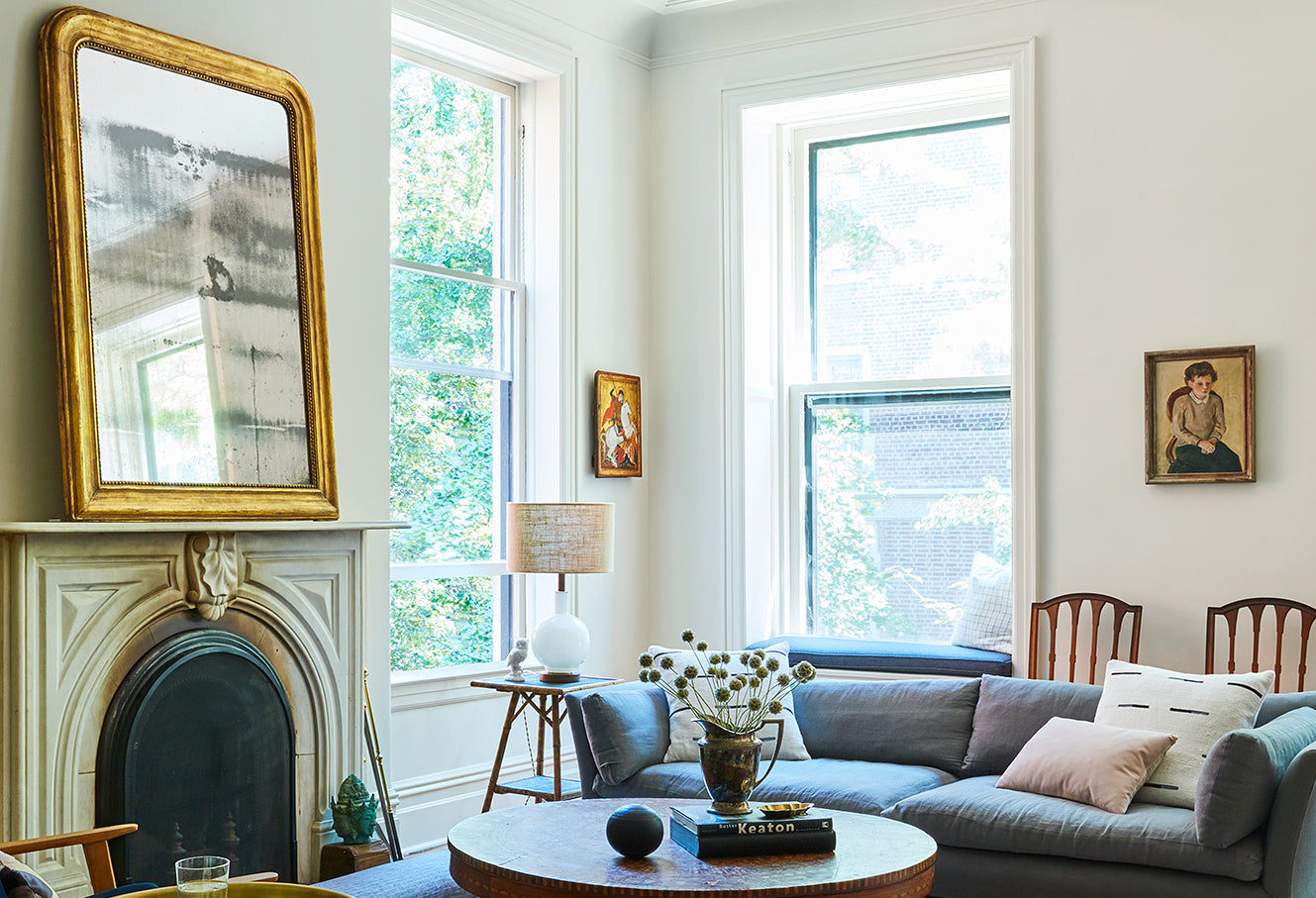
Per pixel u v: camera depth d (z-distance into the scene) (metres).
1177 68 5.25
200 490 3.73
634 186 6.33
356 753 4.29
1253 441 5.02
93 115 3.57
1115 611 5.17
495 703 5.52
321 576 4.18
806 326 6.56
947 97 6.07
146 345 3.64
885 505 6.33
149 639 3.62
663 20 6.30
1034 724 4.25
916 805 3.81
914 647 5.82
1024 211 5.52
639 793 4.32
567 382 5.86
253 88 4.05
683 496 6.26
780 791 4.08
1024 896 3.59
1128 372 5.31
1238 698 3.85
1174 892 3.36
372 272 4.55
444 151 5.58
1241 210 5.12
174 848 3.66
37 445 3.50
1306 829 3.28
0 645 3.27
